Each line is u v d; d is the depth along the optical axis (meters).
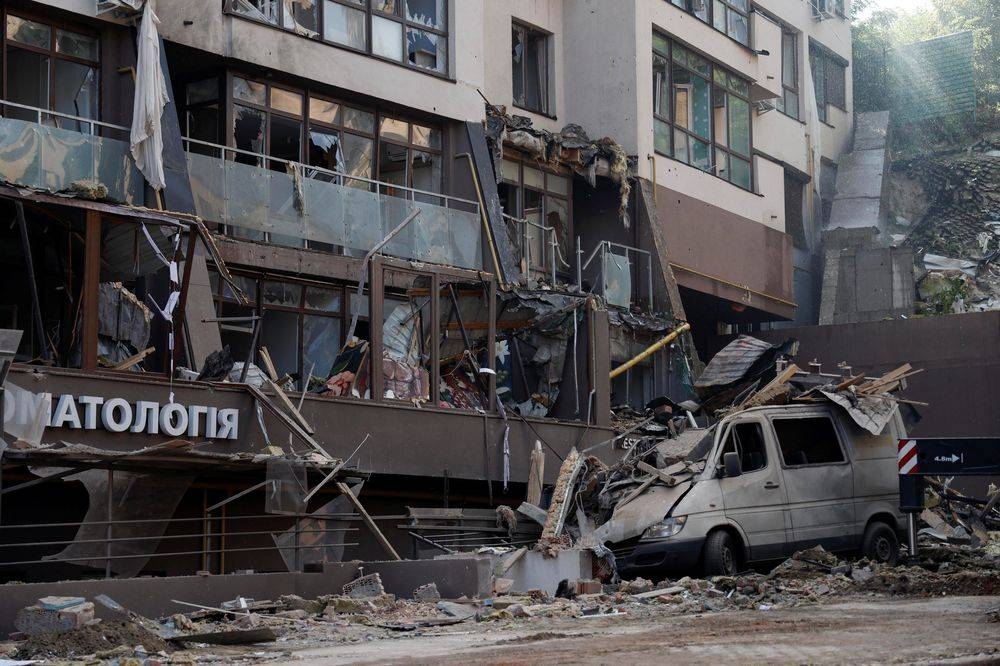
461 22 26.53
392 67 24.92
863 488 19.14
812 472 18.62
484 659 9.27
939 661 8.09
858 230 42.44
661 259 30.12
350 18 24.33
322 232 22.69
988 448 17.75
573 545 18.25
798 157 41.72
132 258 19.17
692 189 32.34
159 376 17.45
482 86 26.94
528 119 28.66
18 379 15.85
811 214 42.59
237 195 21.48
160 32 21.33
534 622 13.27
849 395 19.62
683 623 11.98
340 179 24.12
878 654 8.63
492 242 25.72
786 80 42.16
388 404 20.77
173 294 17.80
